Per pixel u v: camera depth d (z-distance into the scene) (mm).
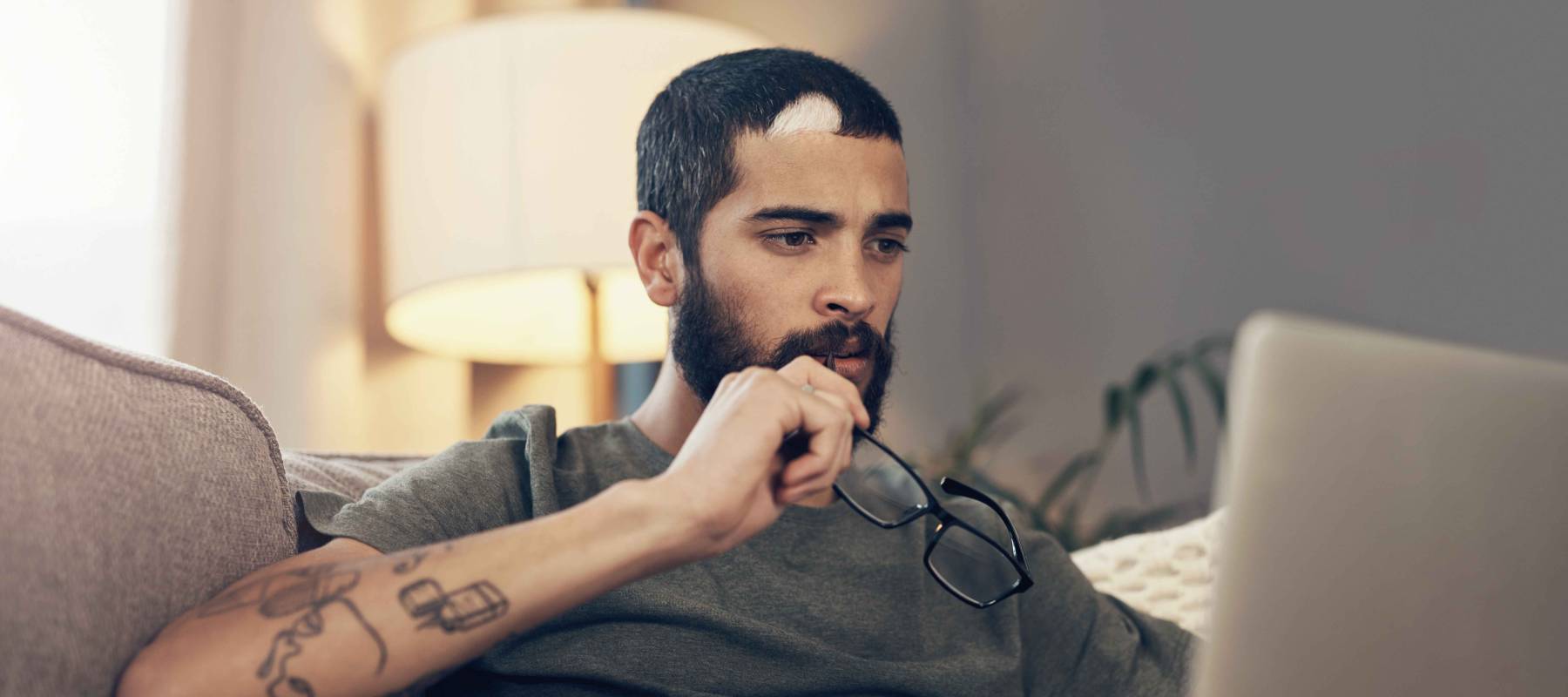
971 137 2652
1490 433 547
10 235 1627
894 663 909
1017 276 2605
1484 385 550
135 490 628
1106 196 2547
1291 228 2373
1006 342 2594
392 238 1721
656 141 1000
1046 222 2594
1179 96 2508
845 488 987
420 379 1937
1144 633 1092
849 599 940
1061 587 1071
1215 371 2389
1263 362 513
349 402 1821
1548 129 2102
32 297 1642
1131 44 2564
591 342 1762
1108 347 2506
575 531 647
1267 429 510
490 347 1802
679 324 966
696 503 652
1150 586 1179
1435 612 530
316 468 946
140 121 1735
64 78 1680
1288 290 2363
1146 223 2504
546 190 1593
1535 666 547
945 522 832
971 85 2662
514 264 1586
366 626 622
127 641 615
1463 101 2203
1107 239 2535
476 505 877
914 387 2443
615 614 867
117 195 1710
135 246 1720
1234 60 2463
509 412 1000
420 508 832
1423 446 532
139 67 1740
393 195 1722
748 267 926
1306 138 2373
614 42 1616
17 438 577
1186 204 2477
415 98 1686
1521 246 2119
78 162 1685
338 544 757
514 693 854
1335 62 2354
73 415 609
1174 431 2408
